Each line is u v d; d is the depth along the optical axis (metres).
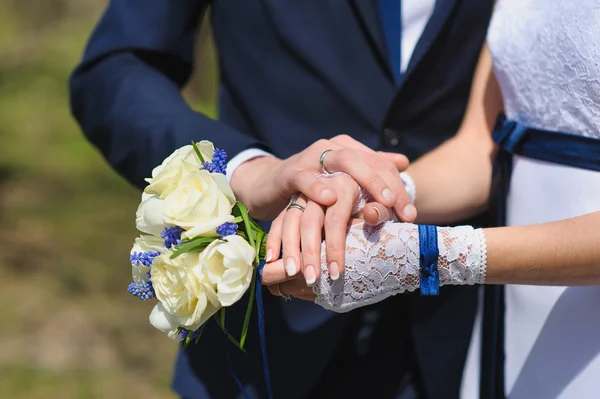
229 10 1.47
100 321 3.51
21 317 3.46
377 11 1.41
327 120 1.43
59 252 4.20
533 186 1.25
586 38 1.17
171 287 1.11
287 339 1.42
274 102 1.45
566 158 1.21
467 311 1.44
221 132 1.33
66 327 3.41
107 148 1.42
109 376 3.08
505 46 1.26
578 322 1.21
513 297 1.29
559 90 1.21
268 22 1.44
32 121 6.32
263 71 1.45
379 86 1.42
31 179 5.25
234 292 1.10
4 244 4.22
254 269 1.15
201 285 1.10
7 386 2.94
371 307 1.45
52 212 4.74
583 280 1.15
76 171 5.44
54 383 2.98
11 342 3.25
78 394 2.92
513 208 1.28
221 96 1.51
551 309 1.23
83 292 3.79
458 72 1.42
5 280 3.82
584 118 1.19
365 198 1.19
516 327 1.28
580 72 1.18
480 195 1.35
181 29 1.48
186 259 1.10
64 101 6.78
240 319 1.42
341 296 1.16
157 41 1.45
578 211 1.20
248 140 1.32
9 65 7.52
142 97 1.39
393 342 1.47
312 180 1.17
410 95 1.41
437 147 1.44
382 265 1.16
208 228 1.11
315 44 1.42
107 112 1.41
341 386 1.47
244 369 1.42
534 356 1.25
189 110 1.38
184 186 1.13
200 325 1.13
